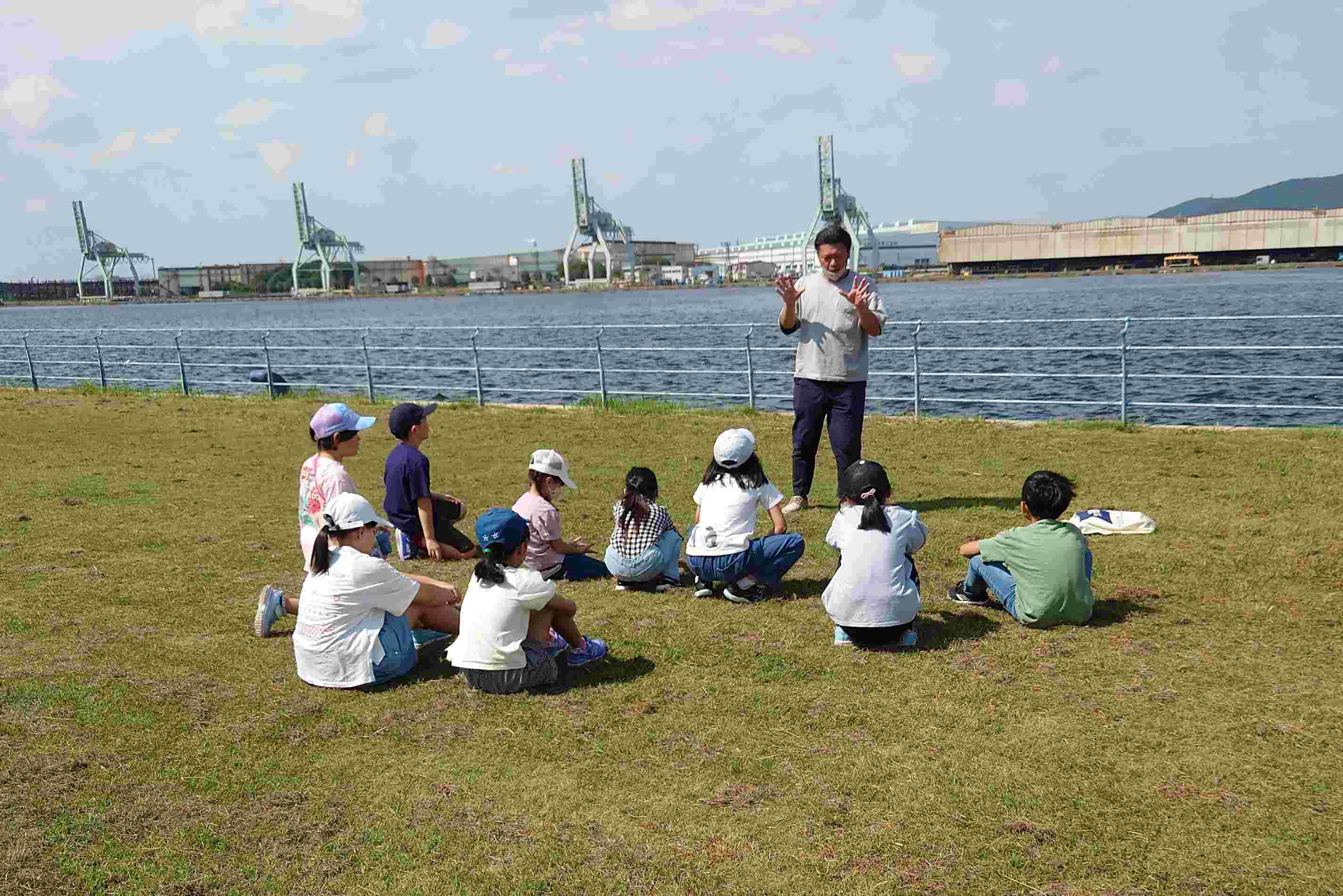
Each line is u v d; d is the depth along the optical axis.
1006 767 3.76
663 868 3.18
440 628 5.18
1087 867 3.11
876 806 3.52
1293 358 28.41
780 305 106.06
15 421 15.02
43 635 5.50
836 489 9.21
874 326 7.71
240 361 39.16
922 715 4.25
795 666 4.85
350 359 39.19
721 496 5.93
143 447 12.61
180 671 4.96
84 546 7.48
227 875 3.21
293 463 11.35
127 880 3.18
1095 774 3.68
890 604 4.88
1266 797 3.48
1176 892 2.97
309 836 3.43
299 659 4.78
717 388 24.66
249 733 4.25
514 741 4.13
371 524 4.79
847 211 177.25
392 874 3.20
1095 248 163.25
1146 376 11.82
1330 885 2.98
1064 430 11.75
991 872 3.10
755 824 3.42
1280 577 5.95
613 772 3.84
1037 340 37.97
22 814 3.59
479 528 4.63
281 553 7.28
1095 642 5.01
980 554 5.54
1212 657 4.77
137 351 45.78
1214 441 10.60
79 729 4.30
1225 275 129.50
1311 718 4.07
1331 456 9.52
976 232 173.38
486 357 38.12
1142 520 7.10
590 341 47.03
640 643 5.25
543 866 3.21
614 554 6.15
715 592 6.04
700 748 4.02
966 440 11.35
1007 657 4.87
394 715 4.41
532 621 4.67
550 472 6.36
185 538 7.74
